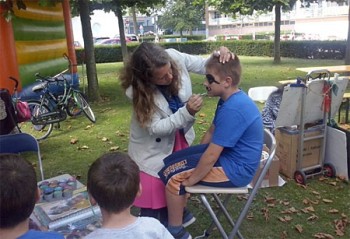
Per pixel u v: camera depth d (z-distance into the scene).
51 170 4.61
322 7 40.22
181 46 25.48
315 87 3.82
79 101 7.07
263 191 3.82
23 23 7.32
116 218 1.56
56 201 2.26
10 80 6.73
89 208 2.13
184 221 2.74
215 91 2.18
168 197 2.32
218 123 2.15
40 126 6.44
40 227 1.99
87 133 6.26
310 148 4.06
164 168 2.37
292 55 20.55
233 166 2.17
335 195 3.72
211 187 2.22
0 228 1.35
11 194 1.32
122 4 13.16
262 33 43.38
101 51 22.64
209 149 2.14
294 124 3.95
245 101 2.15
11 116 4.65
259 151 2.20
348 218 3.28
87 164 4.79
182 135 2.60
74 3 9.95
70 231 1.96
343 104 6.64
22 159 1.48
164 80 2.35
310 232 3.09
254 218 3.32
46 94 6.64
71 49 9.28
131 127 2.52
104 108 8.12
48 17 8.37
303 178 3.94
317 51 19.42
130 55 2.38
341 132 3.94
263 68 14.48
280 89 4.26
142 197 2.47
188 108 2.28
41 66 7.92
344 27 38.19
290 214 3.38
